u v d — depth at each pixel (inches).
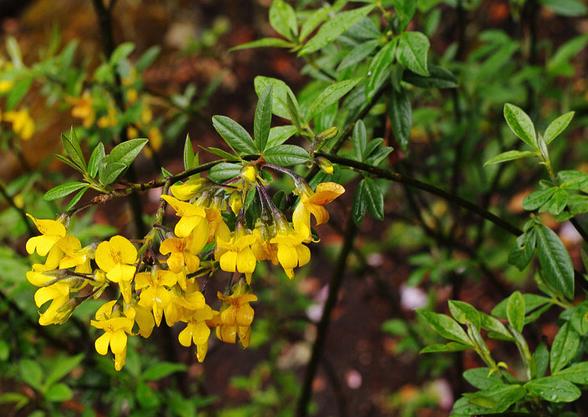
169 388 36.9
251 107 63.3
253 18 74.7
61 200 37.9
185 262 21.9
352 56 26.1
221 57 48.6
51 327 35.5
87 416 31.9
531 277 44.0
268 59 63.6
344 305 56.9
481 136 40.3
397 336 54.2
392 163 28.9
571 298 24.5
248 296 22.8
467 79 36.2
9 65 35.6
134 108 34.0
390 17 26.3
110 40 34.1
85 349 34.7
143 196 55.4
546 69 37.5
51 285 22.3
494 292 46.2
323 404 52.6
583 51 60.1
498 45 38.9
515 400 23.3
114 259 21.8
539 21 66.2
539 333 34.8
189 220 21.8
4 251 32.7
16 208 33.0
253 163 22.7
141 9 76.3
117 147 22.7
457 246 35.8
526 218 39.8
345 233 30.6
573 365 23.9
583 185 23.8
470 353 45.8
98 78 33.6
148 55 35.4
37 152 61.2
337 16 25.5
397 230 53.1
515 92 37.7
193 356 38.8
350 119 27.3
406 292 50.6
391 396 51.5
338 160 23.8
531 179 41.9
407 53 25.1
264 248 22.3
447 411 49.3
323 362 43.5
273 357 47.4
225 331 22.9
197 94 65.2
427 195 53.0
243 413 45.2
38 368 31.4
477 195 41.7
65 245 22.5
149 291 21.8
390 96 27.0
